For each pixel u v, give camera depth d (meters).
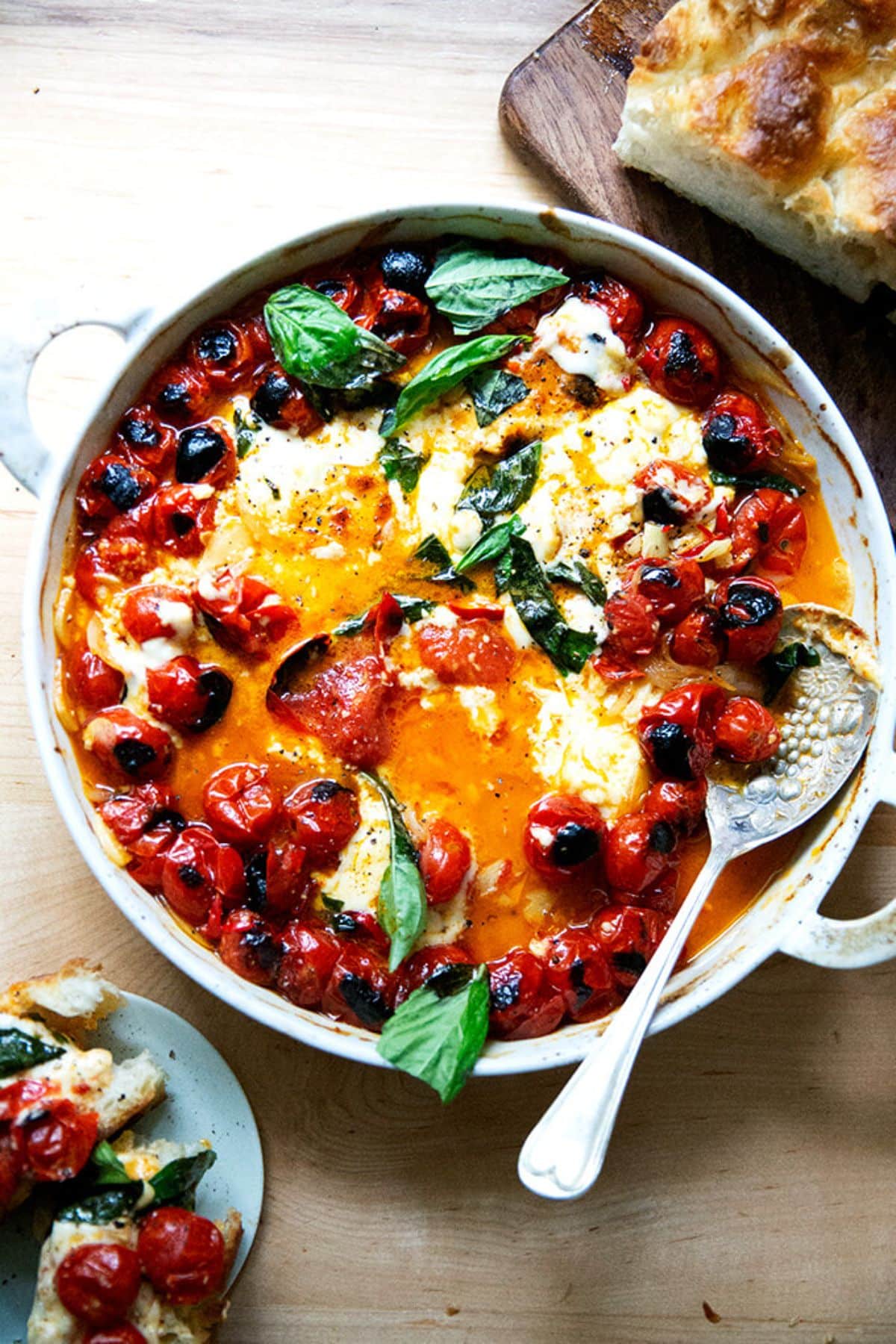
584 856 0.58
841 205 0.63
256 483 0.61
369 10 0.68
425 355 0.63
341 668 0.61
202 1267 0.57
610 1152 0.63
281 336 0.60
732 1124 0.63
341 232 0.61
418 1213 0.62
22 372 0.59
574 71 0.67
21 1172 0.56
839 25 0.63
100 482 0.60
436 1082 0.56
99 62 0.67
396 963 0.57
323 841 0.59
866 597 0.61
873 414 0.65
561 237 0.62
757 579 0.60
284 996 0.59
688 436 0.62
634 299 0.62
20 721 0.64
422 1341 0.62
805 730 0.61
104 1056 0.59
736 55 0.64
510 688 0.61
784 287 0.66
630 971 0.59
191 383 0.61
